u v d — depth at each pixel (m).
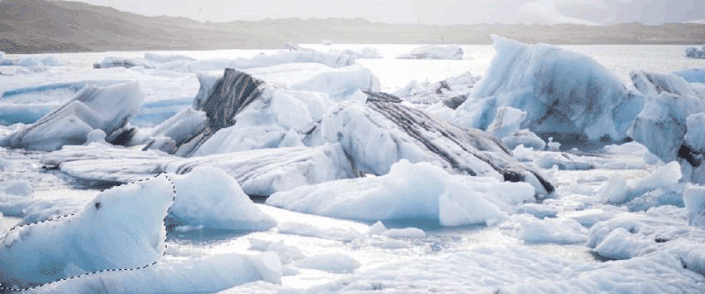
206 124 13.21
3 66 53.75
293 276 4.72
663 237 5.60
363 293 4.02
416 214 7.30
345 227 6.73
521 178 9.22
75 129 13.45
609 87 16.33
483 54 138.38
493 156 9.91
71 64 64.94
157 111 19.97
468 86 26.75
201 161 9.78
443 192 7.24
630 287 4.23
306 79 22.09
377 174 9.77
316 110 13.90
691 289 4.30
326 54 35.31
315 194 7.81
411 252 5.64
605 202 8.34
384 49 185.62
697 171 9.30
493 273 4.59
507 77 17.83
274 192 8.61
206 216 6.68
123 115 14.43
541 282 4.19
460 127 11.02
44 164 10.87
